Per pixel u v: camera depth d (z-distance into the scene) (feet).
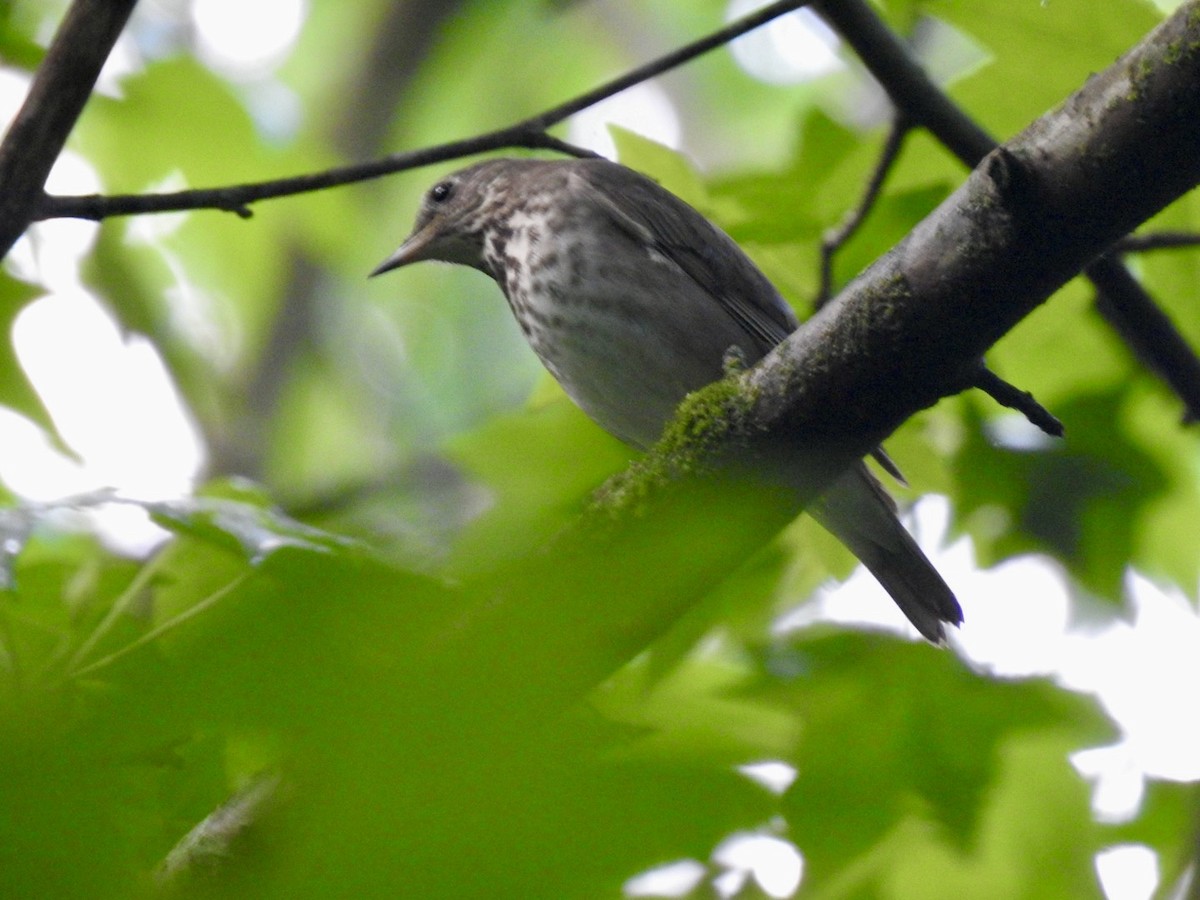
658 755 13.10
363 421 59.00
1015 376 36.83
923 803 29.48
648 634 21.66
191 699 14.64
